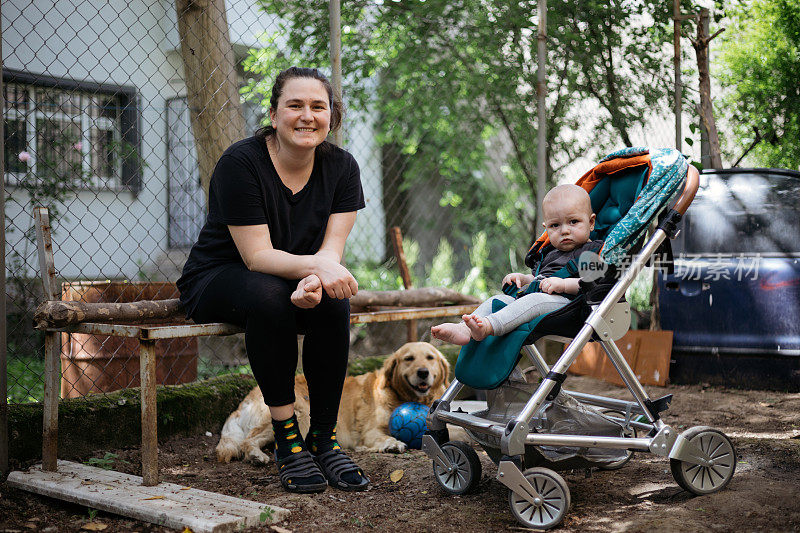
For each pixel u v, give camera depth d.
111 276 7.50
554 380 2.64
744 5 6.43
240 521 2.53
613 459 2.92
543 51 5.31
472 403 3.31
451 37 6.39
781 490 2.81
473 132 7.91
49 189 5.89
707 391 5.08
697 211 5.26
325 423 3.23
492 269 9.84
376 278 8.80
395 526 2.61
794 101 6.30
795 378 4.89
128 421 3.82
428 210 10.47
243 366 5.88
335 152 3.30
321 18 5.53
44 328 3.10
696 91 6.43
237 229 3.00
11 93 6.18
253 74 5.64
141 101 7.31
